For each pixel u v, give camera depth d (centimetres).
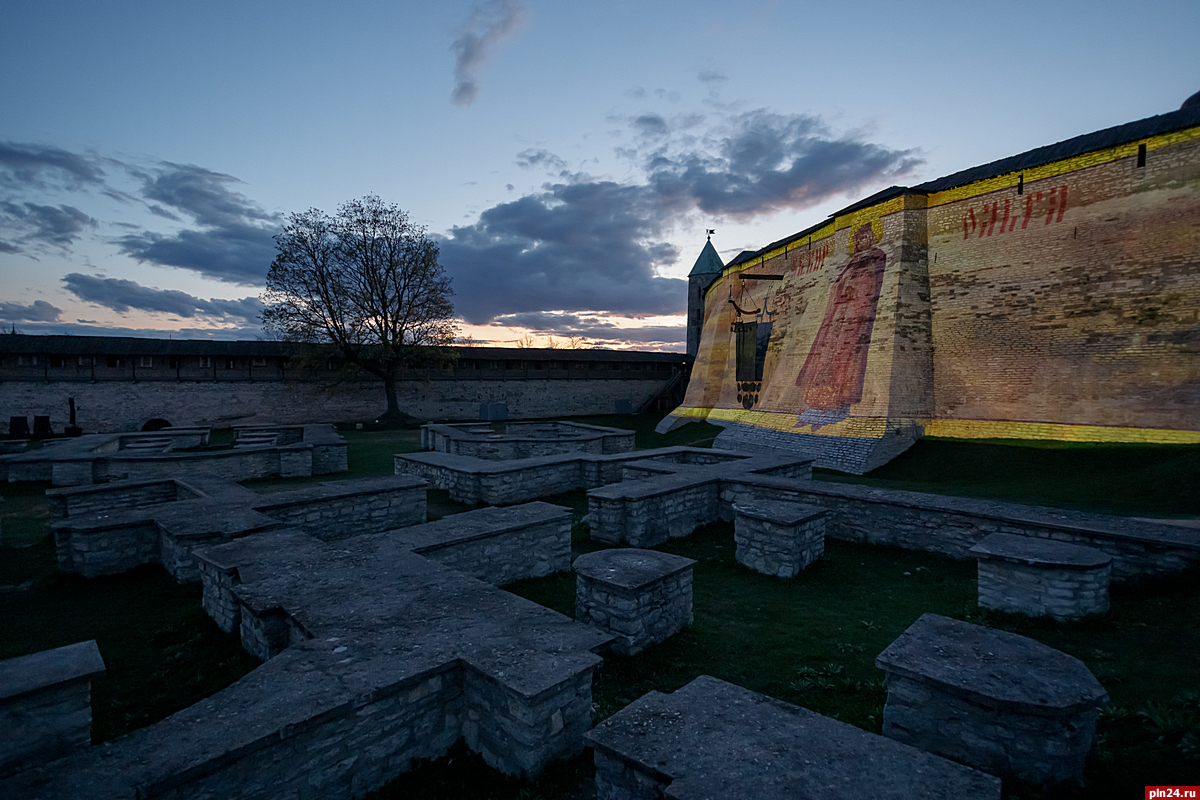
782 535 748
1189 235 1367
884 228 1995
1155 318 1402
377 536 669
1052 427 1549
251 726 298
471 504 1170
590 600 552
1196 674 429
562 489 1295
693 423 3133
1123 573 665
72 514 950
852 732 301
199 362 3050
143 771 263
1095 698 321
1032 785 317
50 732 341
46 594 679
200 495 941
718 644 551
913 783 261
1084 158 1580
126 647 540
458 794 346
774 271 2803
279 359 3241
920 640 398
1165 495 1052
